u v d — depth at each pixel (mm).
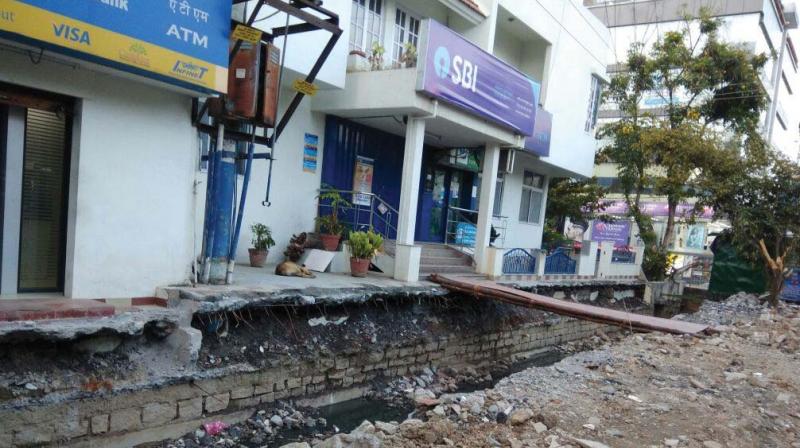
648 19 25828
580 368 6270
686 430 4410
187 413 5777
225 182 7102
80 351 5156
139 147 6254
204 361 5973
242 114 6805
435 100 9773
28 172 5910
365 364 7992
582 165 17594
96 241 5969
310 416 6926
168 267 6637
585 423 4441
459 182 15188
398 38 12094
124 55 5535
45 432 4738
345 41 9781
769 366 6773
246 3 7793
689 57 17094
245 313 6719
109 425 5152
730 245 16969
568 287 13344
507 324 11094
